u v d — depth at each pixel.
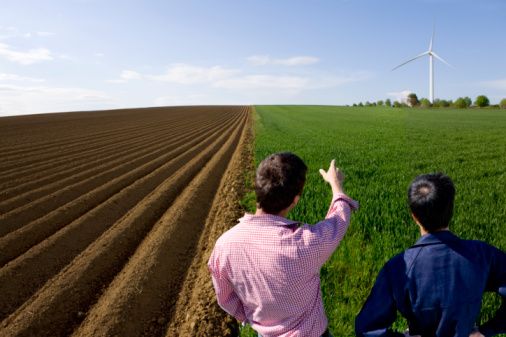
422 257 2.06
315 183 11.03
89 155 19.92
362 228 6.98
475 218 7.16
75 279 6.25
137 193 11.95
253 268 2.17
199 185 12.77
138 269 6.48
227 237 2.29
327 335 2.35
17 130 34.78
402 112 72.50
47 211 10.17
